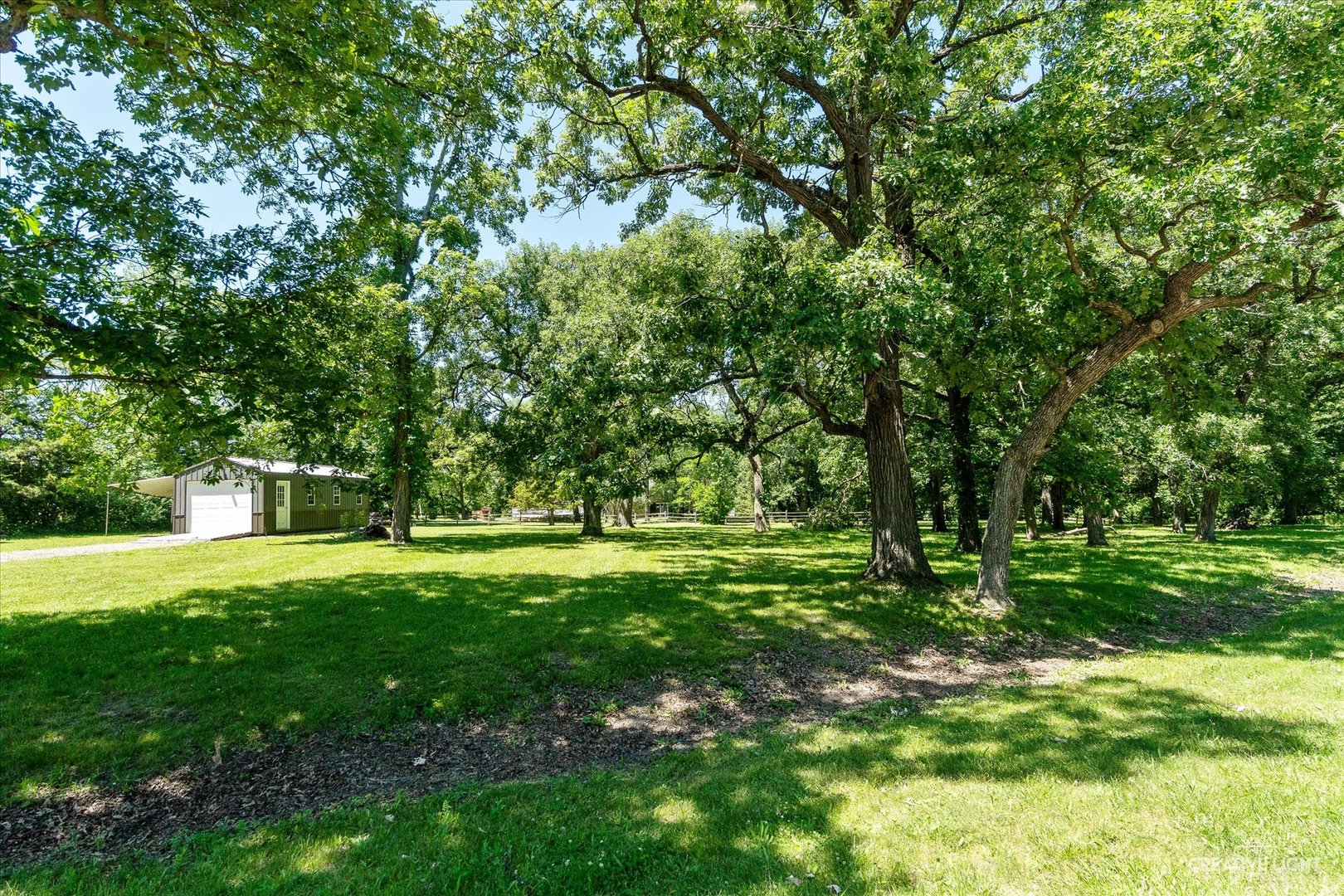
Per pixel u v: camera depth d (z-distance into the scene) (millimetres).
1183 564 13664
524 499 39844
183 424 7047
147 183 6902
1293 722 4539
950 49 10289
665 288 10836
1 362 5254
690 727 5605
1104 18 7617
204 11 5805
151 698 5512
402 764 4746
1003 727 4812
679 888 2750
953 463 16859
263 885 2908
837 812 3414
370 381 10789
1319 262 8039
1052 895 2523
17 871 3176
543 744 5164
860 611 8914
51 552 17172
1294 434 20766
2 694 5426
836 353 9750
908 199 10617
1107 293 9164
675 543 20469
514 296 23047
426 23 6969
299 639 7152
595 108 10672
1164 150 7555
